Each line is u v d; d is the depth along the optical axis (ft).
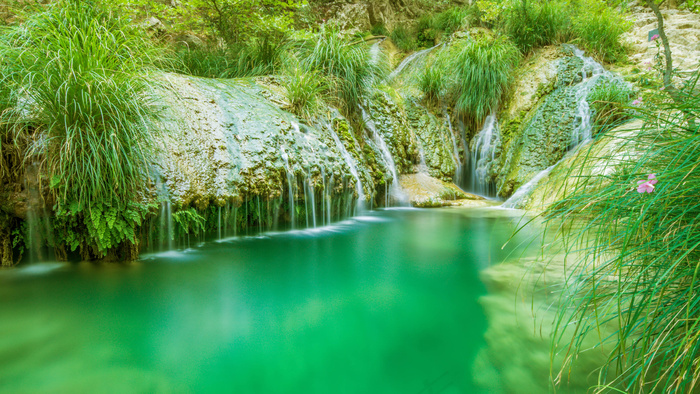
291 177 14.15
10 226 8.93
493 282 8.80
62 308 7.27
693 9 16.48
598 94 21.20
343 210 17.04
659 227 4.25
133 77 9.49
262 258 10.93
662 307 4.47
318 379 5.34
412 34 41.65
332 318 7.22
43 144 8.48
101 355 5.78
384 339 6.42
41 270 9.04
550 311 6.86
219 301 7.92
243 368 5.58
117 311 7.27
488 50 26.32
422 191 22.21
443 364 5.64
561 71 25.82
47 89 8.13
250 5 22.75
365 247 12.35
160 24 24.04
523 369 5.35
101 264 9.66
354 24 39.50
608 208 4.85
